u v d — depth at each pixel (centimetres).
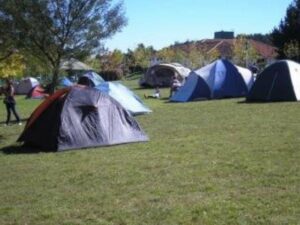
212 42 9562
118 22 2780
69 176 1113
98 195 942
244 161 1151
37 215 845
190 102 2952
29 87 5244
